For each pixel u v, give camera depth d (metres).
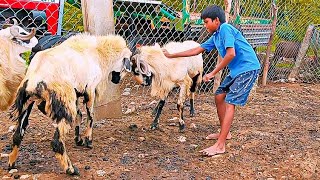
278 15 9.65
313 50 9.41
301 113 6.39
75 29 6.68
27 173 3.98
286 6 9.81
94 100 4.44
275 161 4.55
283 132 5.41
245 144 4.91
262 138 5.14
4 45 4.17
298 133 5.41
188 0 7.21
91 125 4.52
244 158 4.57
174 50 5.23
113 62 4.53
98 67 4.33
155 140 4.93
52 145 3.87
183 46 5.35
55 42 5.16
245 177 4.20
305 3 9.98
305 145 5.00
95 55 4.33
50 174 3.96
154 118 5.61
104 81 4.52
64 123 3.85
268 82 8.86
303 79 9.28
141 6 6.90
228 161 4.49
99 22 5.20
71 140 4.75
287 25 9.93
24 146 4.55
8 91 4.23
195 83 5.71
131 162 4.34
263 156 4.65
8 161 4.10
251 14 8.26
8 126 5.11
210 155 4.56
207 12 4.56
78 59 4.13
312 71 9.38
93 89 4.33
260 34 8.37
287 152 4.78
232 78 4.62
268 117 6.03
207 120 5.73
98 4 5.18
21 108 3.82
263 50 9.27
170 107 6.19
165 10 7.23
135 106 6.13
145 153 4.57
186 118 5.76
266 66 8.36
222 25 4.51
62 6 6.15
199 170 4.27
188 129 5.34
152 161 4.40
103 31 5.24
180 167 4.31
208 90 7.21
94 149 4.57
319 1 10.24
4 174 3.96
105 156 4.43
